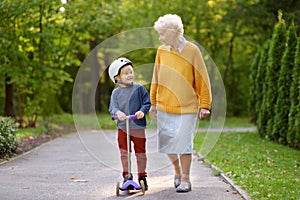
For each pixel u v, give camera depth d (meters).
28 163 8.60
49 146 11.88
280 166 7.96
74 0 16.59
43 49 16.88
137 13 23.55
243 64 30.50
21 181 6.66
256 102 15.73
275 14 19.44
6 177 7.00
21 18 15.70
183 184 5.88
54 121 21.56
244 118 29.06
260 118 13.93
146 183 6.00
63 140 13.77
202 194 5.70
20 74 15.80
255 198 5.29
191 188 6.05
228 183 6.46
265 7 19.48
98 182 6.62
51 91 17.53
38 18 16.30
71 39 17.89
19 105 17.48
